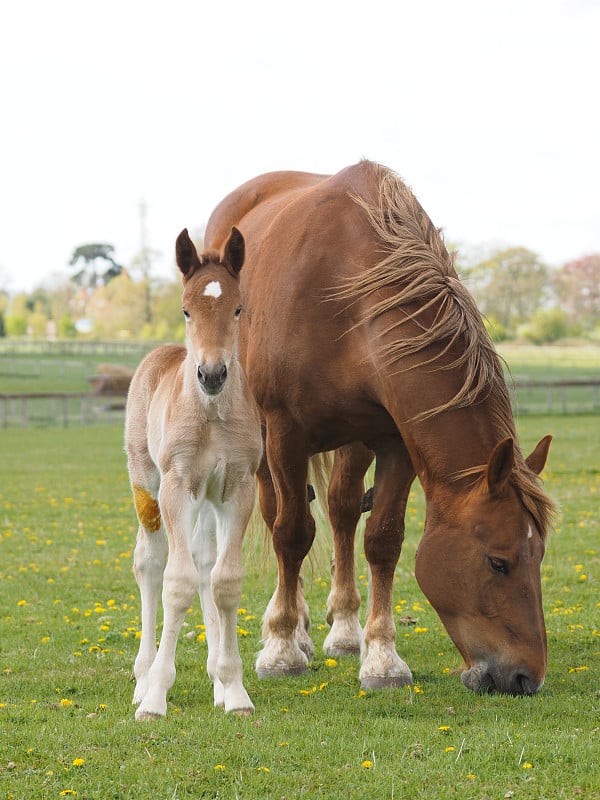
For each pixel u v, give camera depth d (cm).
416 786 396
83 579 934
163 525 559
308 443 622
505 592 494
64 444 2511
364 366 566
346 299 577
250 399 518
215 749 440
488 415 521
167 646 499
